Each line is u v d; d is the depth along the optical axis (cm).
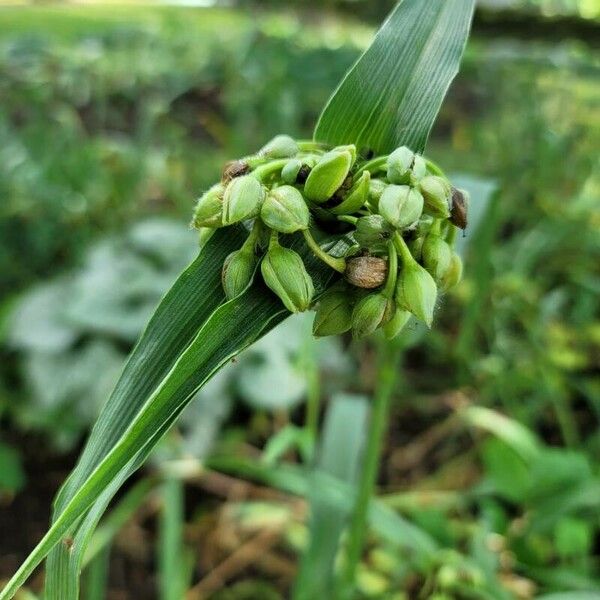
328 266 12
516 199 50
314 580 21
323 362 37
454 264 13
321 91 71
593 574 27
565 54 73
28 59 74
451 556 24
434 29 13
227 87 74
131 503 25
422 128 13
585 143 57
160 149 59
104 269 39
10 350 38
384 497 32
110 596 29
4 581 29
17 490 33
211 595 29
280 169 11
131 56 80
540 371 36
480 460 34
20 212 43
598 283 41
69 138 49
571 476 26
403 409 38
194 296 12
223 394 35
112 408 11
